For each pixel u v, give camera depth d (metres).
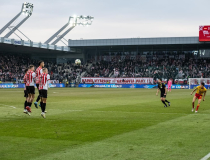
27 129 11.12
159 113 16.41
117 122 12.91
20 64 75.19
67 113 16.31
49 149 8.19
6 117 14.52
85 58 83.88
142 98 29.48
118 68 77.25
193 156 7.49
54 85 71.75
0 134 10.16
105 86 72.25
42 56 83.81
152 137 9.68
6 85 63.50
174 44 73.75
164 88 20.23
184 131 10.74
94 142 8.98
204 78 64.00
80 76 76.94
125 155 7.58
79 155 7.59
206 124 12.38
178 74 72.44
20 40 63.56
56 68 78.75
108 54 83.19
